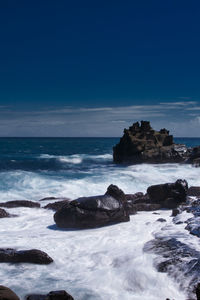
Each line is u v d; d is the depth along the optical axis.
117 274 7.11
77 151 65.88
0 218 12.84
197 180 24.55
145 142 39.66
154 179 24.17
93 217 11.19
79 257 8.24
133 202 15.88
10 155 49.06
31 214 13.73
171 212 13.88
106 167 34.31
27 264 7.77
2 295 5.47
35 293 6.25
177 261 7.35
